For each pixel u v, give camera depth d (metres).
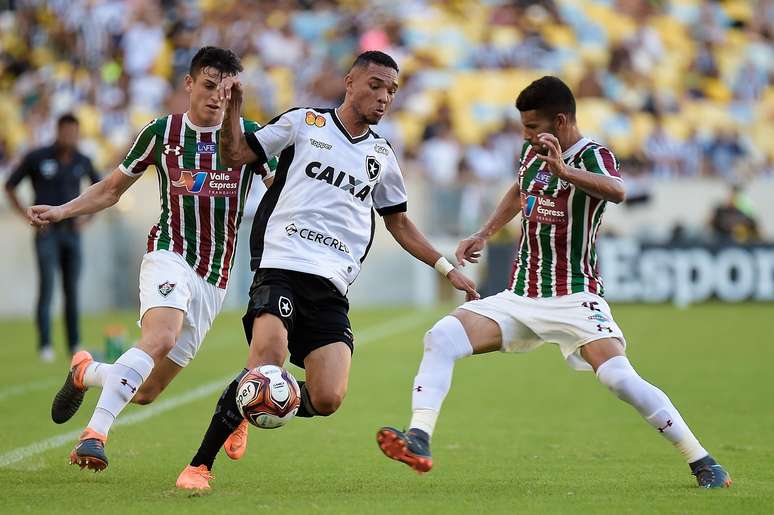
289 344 22.00
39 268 46.84
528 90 21.06
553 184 21.27
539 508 18.88
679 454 25.94
